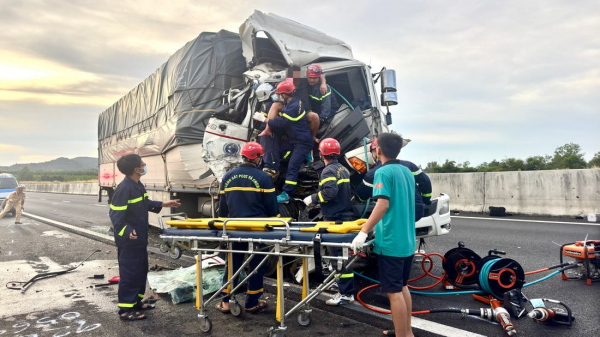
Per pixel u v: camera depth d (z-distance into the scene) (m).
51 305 4.70
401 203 3.28
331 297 4.55
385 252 3.25
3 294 5.11
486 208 12.23
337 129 5.82
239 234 3.71
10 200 13.72
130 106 11.58
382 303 4.56
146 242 4.44
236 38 7.87
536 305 3.91
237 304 4.22
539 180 11.29
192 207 8.18
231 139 6.29
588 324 3.83
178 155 7.61
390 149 3.42
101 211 17.38
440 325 3.85
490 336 3.58
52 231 10.99
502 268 4.26
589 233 8.34
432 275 5.30
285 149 5.74
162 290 4.91
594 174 10.28
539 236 8.20
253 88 6.30
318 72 5.75
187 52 7.90
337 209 4.44
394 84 7.40
